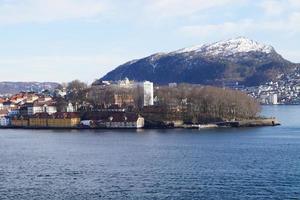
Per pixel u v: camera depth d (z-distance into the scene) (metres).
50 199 155.88
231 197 156.62
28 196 159.75
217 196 158.00
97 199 155.38
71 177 188.12
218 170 199.75
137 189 167.25
